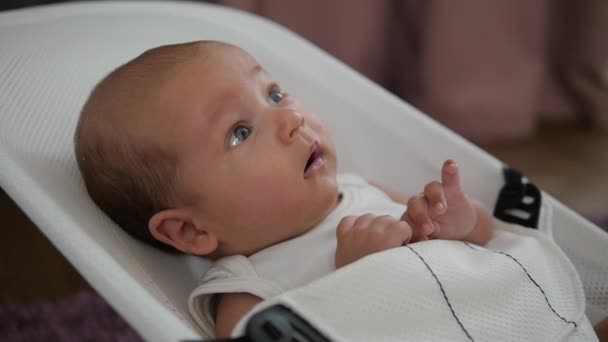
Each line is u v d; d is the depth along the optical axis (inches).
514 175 35.4
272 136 31.1
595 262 33.1
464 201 30.7
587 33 70.9
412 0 68.1
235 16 42.8
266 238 32.3
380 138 39.6
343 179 37.0
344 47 68.5
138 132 30.8
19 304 51.0
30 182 28.4
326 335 24.3
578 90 74.8
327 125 40.9
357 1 67.1
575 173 68.9
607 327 32.8
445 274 27.9
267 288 30.2
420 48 69.0
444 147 37.5
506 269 29.4
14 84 33.8
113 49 38.4
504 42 68.7
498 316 28.3
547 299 29.8
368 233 28.8
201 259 35.9
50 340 48.4
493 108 71.0
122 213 32.0
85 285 53.4
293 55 41.4
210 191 30.9
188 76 31.2
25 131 31.7
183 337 22.3
